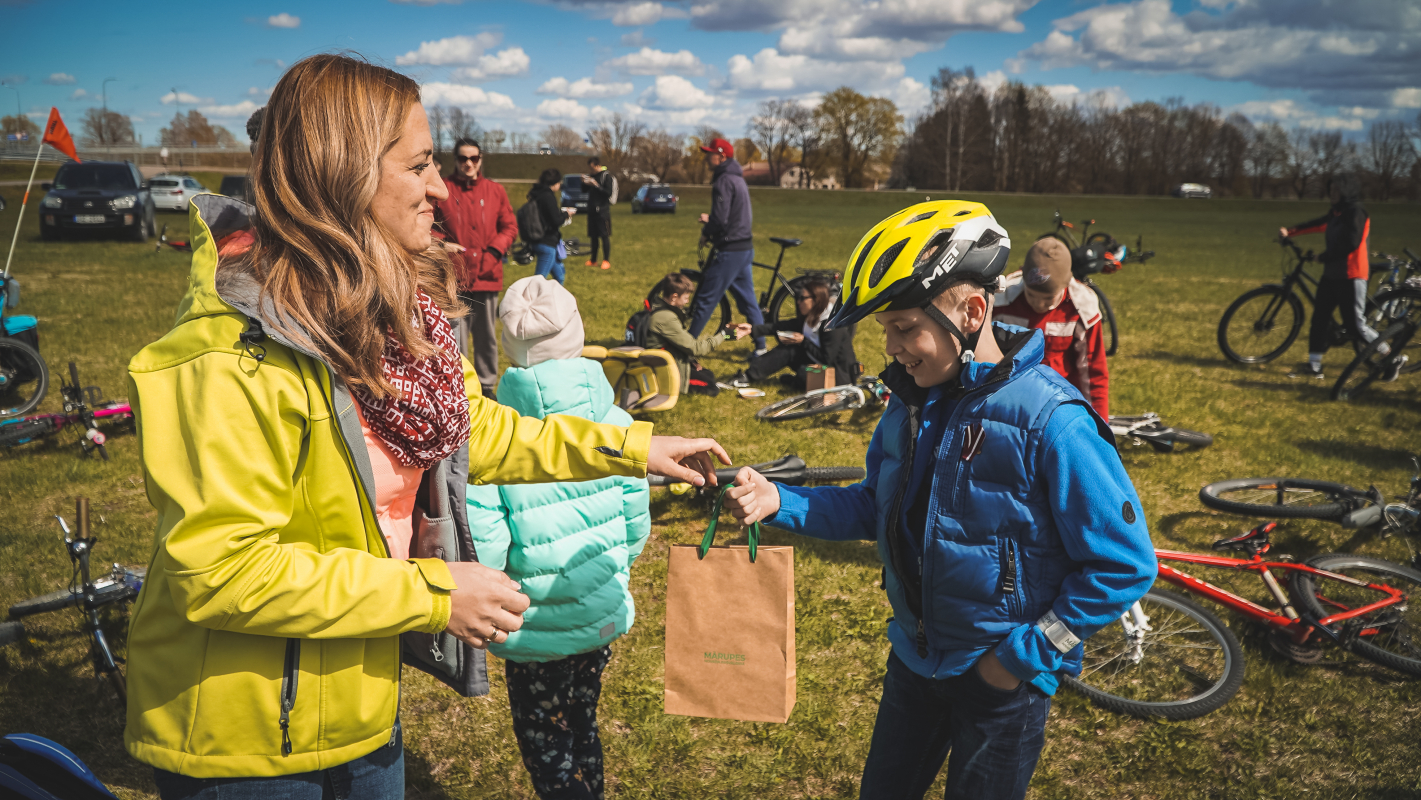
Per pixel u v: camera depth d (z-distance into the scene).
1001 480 1.61
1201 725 3.20
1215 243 27.38
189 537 1.16
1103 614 1.54
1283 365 9.02
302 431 1.24
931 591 1.71
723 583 1.82
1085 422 1.57
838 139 88.69
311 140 1.20
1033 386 1.59
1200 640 3.44
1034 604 1.63
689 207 50.66
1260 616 3.62
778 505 1.89
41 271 14.10
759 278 15.12
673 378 6.22
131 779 2.90
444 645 1.66
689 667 1.85
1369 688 3.44
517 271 15.23
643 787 2.88
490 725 3.19
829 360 7.29
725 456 1.82
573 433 1.69
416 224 1.33
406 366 1.31
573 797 2.30
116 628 3.70
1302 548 4.70
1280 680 3.45
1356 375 8.47
